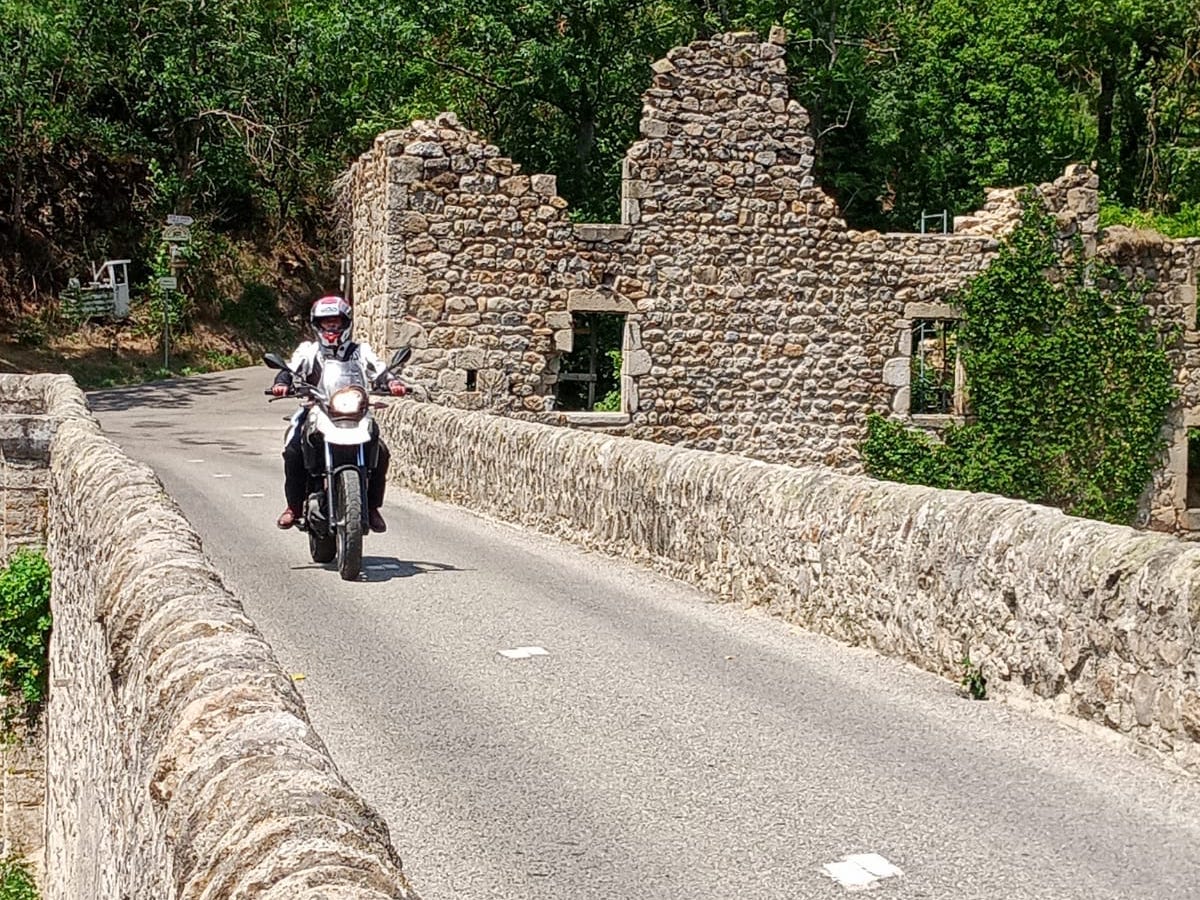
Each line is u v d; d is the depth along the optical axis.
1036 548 7.75
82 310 42.19
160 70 45.69
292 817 2.90
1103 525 7.53
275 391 11.30
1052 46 41.38
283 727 3.42
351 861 2.70
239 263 48.09
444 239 23.64
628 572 12.23
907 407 25.12
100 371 39.44
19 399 19.03
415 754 6.83
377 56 36.94
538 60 33.34
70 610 10.26
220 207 49.16
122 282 43.72
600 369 32.62
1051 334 25.11
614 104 35.16
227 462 22.33
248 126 47.69
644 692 8.07
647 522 12.41
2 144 40.91
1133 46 42.34
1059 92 42.09
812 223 24.80
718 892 5.18
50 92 44.09
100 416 31.66
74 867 8.95
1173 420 25.59
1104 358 25.22
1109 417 25.22
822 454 24.98
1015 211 25.30
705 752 6.92
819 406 24.94
